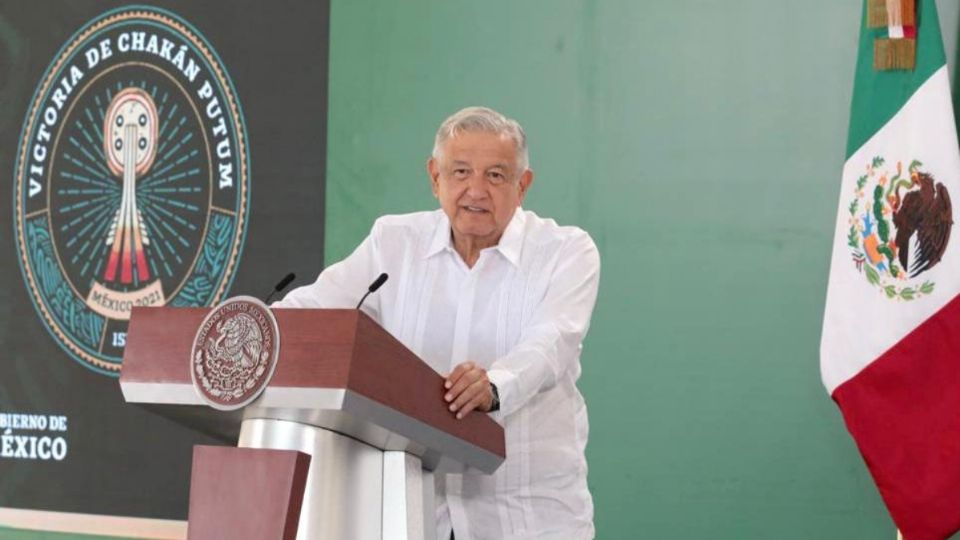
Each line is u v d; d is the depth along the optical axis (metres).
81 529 15.60
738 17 12.95
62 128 16.06
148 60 15.62
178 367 6.40
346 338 6.02
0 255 16.23
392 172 14.30
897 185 11.30
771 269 12.70
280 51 14.91
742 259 12.80
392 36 14.39
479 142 8.34
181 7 15.45
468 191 8.30
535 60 13.76
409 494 6.89
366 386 6.09
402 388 6.43
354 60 14.53
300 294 9.04
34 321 16.08
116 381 15.58
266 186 14.89
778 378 12.62
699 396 12.88
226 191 15.12
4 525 15.97
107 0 15.91
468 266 8.94
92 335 15.73
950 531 10.83
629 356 13.14
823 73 12.62
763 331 12.70
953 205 11.02
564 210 13.51
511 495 8.65
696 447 12.86
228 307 6.29
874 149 11.50
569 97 13.57
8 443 16.06
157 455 15.30
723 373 12.80
